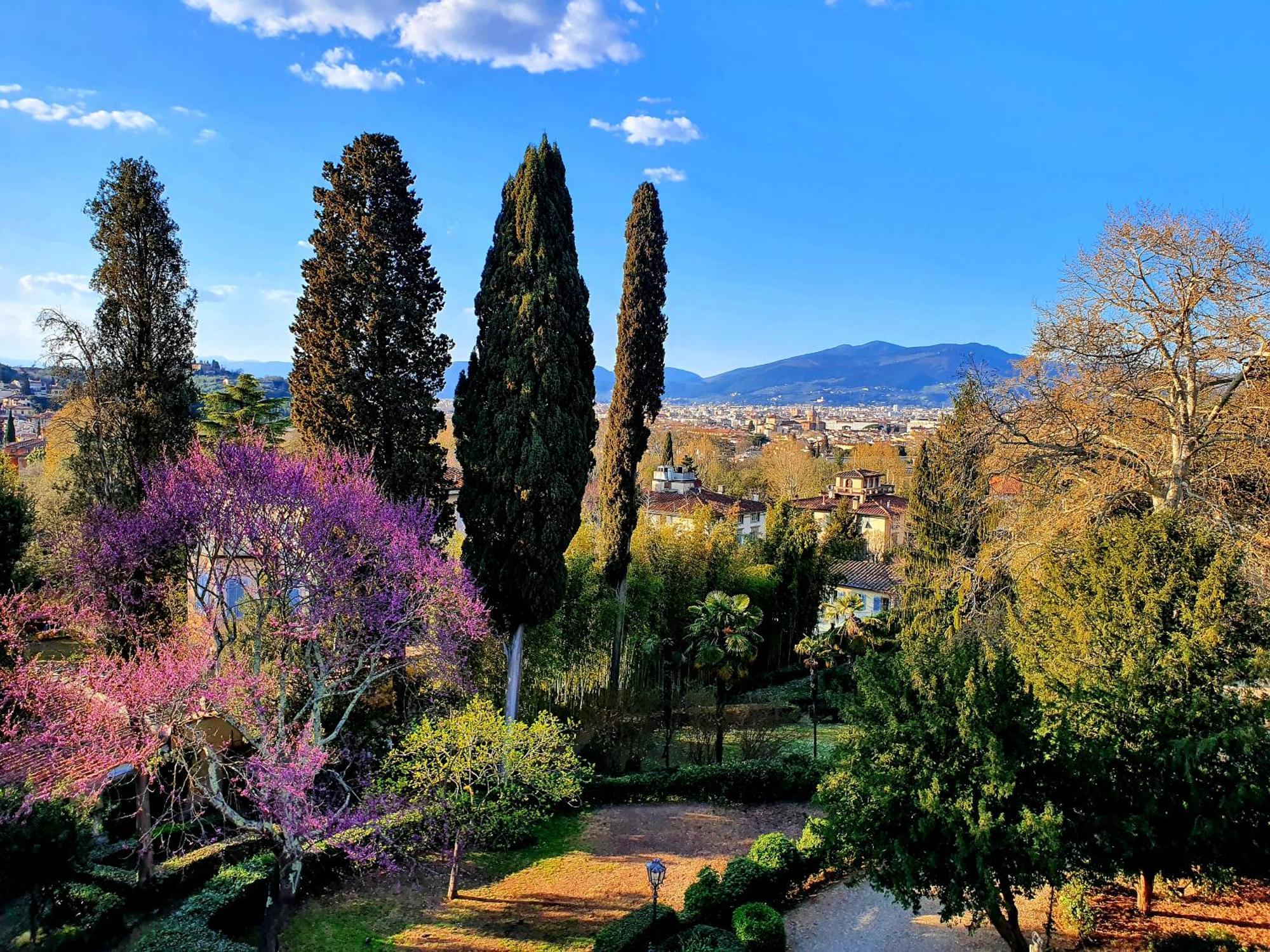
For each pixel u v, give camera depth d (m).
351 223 21.59
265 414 29.80
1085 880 11.41
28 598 15.65
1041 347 21.03
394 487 21.25
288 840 12.25
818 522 55.09
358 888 15.77
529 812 16.62
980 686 10.44
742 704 32.59
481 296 21.52
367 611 15.31
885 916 14.60
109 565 15.11
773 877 15.05
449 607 16.72
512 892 15.96
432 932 14.33
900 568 37.53
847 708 12.06
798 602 39.16
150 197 20.05
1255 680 11.88
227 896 13.60
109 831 15.90
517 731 16.41
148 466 18.50
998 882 10.52
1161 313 19.47
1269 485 19.58
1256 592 15.13
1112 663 12.80
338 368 21.25
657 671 31.84
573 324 21.56
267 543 14.48
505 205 21.23
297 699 18.55
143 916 13.66
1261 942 12.09
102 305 19.80
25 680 12.98
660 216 26.08
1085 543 14.51
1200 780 10.75
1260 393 19.12
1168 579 12.67
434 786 16.05
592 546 28.94
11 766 13.16
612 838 18.92
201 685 13.05
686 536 34.22
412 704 19.70
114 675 12.84
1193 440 19.31
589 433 22.03
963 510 27.81
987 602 21.08
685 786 21.44
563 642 25.31
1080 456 20.50
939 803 10.26
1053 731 11.34
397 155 22.11
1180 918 13.04
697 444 106.19
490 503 20.47
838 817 11.29
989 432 21.86
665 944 13.20
